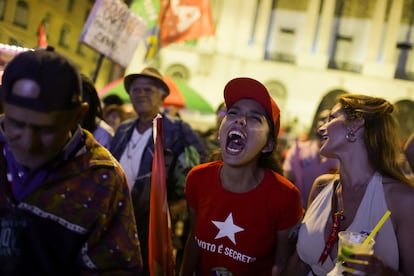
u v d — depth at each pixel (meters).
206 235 1.65
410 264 1.38
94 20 3.19
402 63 20.53
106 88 6.62
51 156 0.98
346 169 1.52
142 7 5.50
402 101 20.56
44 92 0.85
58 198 1.00
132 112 4.64
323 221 1.56
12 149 0.93
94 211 1.02
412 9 20.27
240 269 1.62
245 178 1.62
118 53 3.46
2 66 1.70
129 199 1.12
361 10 20.70
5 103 0.88
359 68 20.89
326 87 21.02
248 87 1.58
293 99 21.11
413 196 1.39
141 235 2.43
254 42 21.09
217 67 20.94
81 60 12.66
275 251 1.71
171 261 1.55
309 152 3.39
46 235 1.00
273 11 21.11
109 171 1.06
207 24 5.98
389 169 1.45
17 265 0.99
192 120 18.05
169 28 5.98
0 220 0.98
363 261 1.17
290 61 21.16
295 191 1.64
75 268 1.07
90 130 2.16
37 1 9.32
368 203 1.44
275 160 1.77
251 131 1.58
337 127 1.52
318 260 1.54
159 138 1.53
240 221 1.61
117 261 1.07
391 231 1.40
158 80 2.59
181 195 2.52
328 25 20.92
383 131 1.46
